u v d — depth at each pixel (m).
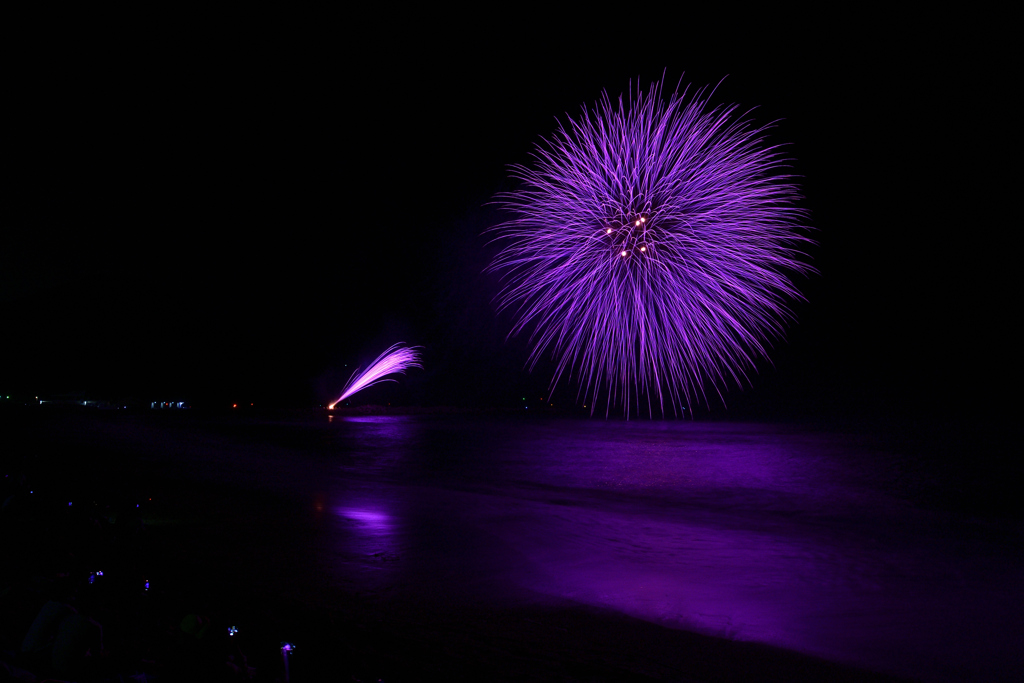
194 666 3.61
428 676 4.75
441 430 41.12
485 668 5.04
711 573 9.20
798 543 11.45
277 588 7.46
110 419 43.00
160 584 6.54
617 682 4.93
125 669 4.15
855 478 21.31
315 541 10.49
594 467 23.89
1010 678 5.47
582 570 9.23
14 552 6.62
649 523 13.20
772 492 18.31
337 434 36.50
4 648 4.48
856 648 6.18
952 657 5.97
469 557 9.80
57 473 14.44
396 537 11.10
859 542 11.57
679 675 5.24
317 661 4.17
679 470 23.23
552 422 51.00
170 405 63.38
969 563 10.05
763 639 6.41
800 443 33.66
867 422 52.47
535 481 20.20
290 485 17.33
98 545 7.01
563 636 6.26
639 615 7.17
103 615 5.09
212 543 9.93
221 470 20.12
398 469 22.42
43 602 4.95
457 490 17.56
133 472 18.50
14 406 55.97
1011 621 7.11
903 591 8.38
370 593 7.59
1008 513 15.16
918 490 18.84
